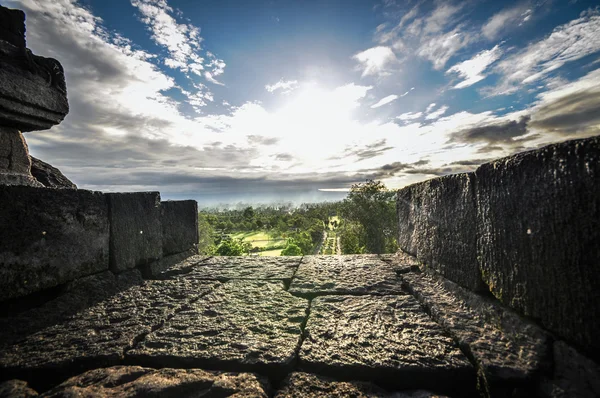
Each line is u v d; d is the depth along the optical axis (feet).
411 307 8.20
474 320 6.95
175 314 8.05
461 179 8.23
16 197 7.38
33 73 11.21
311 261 14.20
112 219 10.52
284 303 8.76
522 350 5.45
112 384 5.13
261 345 6.19
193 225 16.61
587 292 4.55
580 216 4.63
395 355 5.77
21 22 10.92
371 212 88.28
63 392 4.91
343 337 6.54
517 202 5.96
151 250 12.52
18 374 5.65
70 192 8.95
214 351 6.00
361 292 9.59
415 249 12.03
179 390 5.00
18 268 7.32
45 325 7.42
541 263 5.35
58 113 12.26
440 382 5.42
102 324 7.46
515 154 6.05
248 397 4.81
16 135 11.73
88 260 9.46
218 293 9.75
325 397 4.96
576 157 4.68
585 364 4.53
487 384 5.06
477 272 7.45
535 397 4.94
